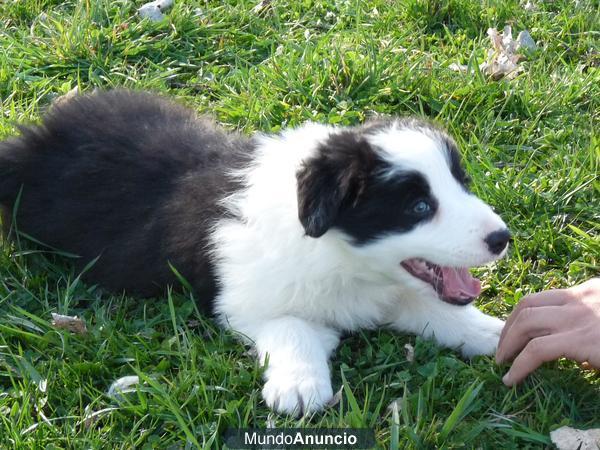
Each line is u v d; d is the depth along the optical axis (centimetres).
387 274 81
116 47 125
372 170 77
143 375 77
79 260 93
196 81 122
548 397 77
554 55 129
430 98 117
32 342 84
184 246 87
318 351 80
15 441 73
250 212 84
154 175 91
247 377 79
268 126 112
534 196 102
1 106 114
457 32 133
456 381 80
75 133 96
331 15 136
